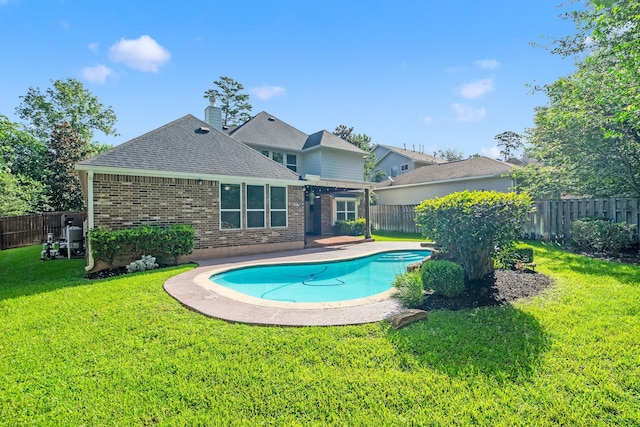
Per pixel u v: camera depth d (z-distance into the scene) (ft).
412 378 10.56
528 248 25.32
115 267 30.60
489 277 22.48
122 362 12.07
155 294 20.93
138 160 34.09
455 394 9.72
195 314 17.12
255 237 42.39
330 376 10.80
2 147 64.90
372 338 13.69
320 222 68.13
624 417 8.47
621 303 16.94
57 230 62.44
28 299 20.45
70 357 12.61
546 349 12.23
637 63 21.81
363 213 77.51
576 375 10.46
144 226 32.94
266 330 14.78
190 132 43.83
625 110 23.54
